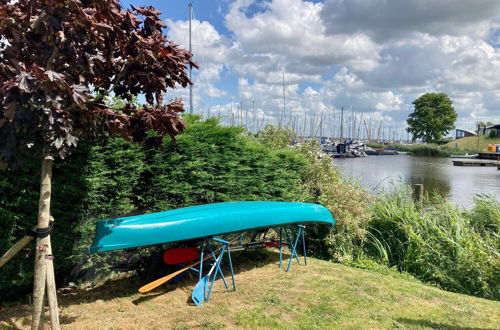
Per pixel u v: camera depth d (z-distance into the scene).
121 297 4.89
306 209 6.29
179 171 5.77
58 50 3.12
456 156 69.44
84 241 4.90
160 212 5.25
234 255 6.92
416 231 8.09
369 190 9.26
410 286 5.86
